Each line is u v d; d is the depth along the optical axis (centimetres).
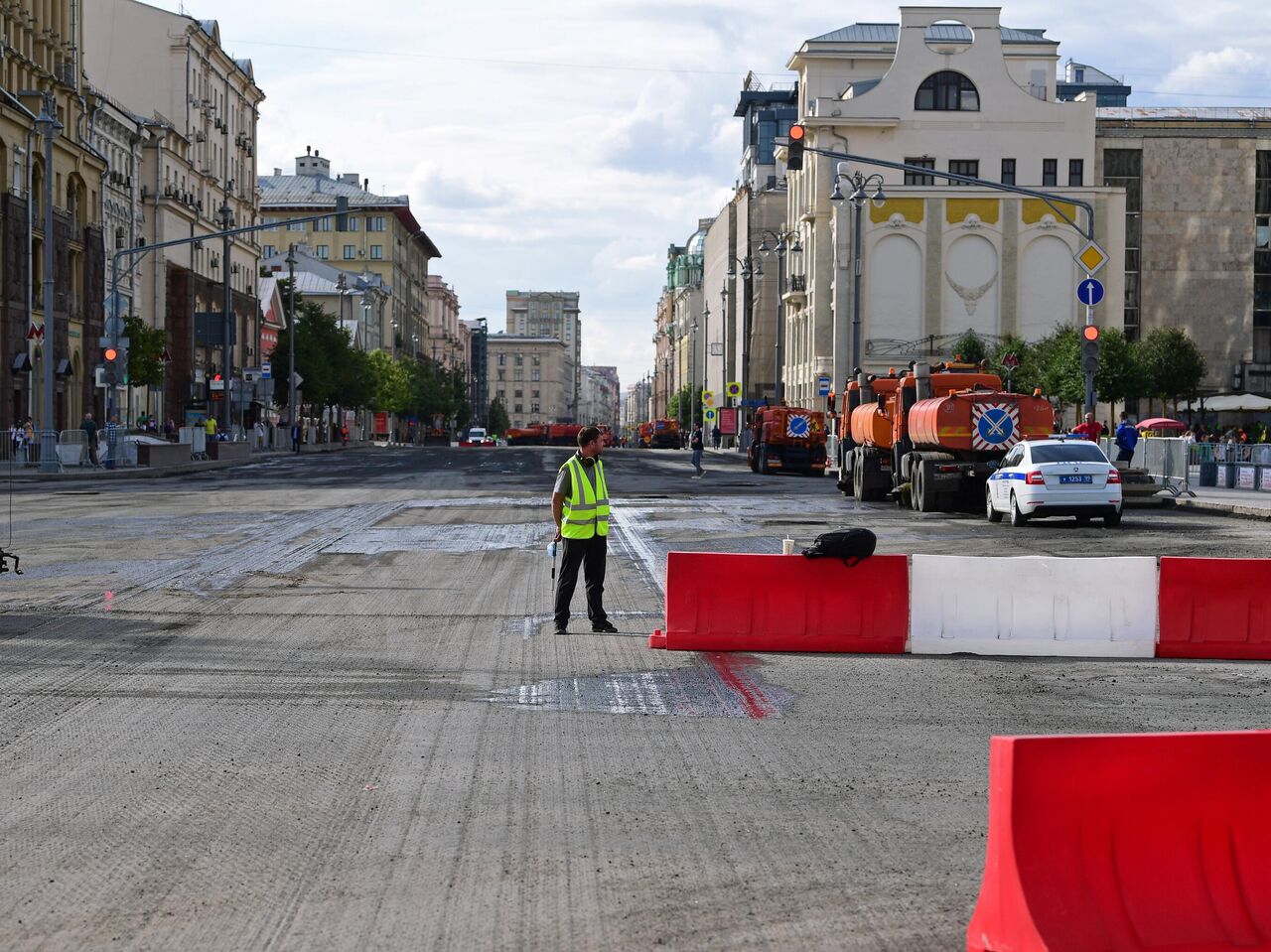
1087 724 960
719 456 8650
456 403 17175
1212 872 498
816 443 5472
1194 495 3553
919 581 1311
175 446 5562
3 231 5762
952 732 930
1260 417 7362
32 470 4825
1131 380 6762
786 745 886
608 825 698
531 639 1317
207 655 1203
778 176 11394
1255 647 1306
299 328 9919
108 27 8712
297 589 1670
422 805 732
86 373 6750
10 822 699
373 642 1283
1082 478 2617
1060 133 8044
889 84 8031
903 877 618
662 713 988
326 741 884
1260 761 502
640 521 2778
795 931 549
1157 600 1312
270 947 531
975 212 7850
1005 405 3116
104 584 1700
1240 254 8819
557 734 912
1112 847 490
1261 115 9038
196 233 8919
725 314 11050
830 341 8081
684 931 549
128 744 872
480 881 611
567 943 536
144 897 588
